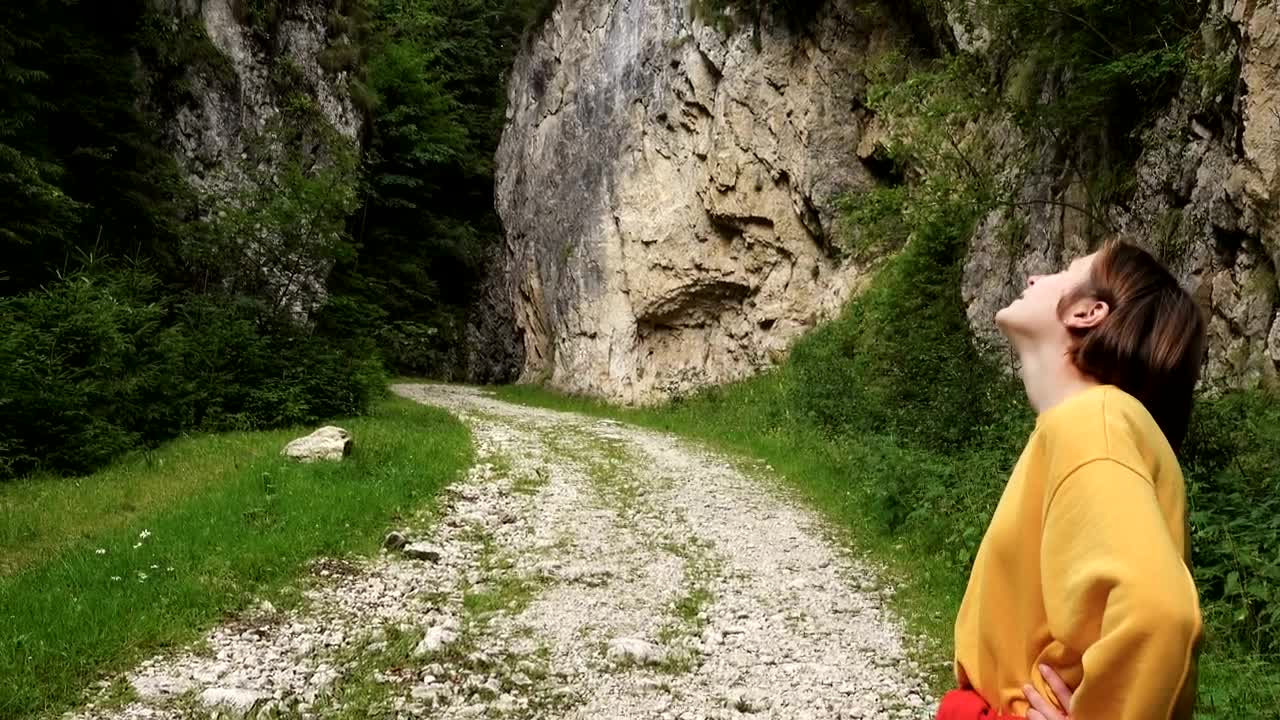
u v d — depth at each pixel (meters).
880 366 15.75
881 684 5.32
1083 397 1.42
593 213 27.61
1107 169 11.46
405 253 35.91
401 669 5.30
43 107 14.74
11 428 10.01
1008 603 1.46
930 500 8.52
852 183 21.23
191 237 17.09
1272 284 8.60
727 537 8.96
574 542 8.55
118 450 11.16
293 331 16.31
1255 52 8.58
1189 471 6.53
